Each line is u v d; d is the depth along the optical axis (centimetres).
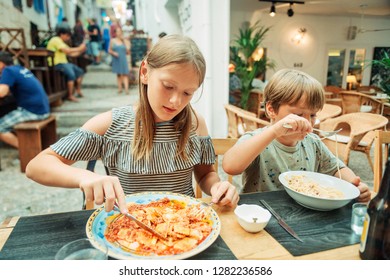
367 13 793
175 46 81
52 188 272
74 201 247
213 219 75
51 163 87
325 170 127
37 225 74
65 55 541
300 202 89
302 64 851
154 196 88
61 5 829
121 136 102
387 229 58
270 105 116
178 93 82
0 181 286
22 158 308
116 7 950
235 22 773
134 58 786
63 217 79
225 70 388
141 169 101
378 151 136
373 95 570
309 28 829
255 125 281
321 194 90
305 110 107
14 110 338
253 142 99
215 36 378
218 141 132
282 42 820
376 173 137
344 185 97
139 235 68
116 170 105
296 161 121
